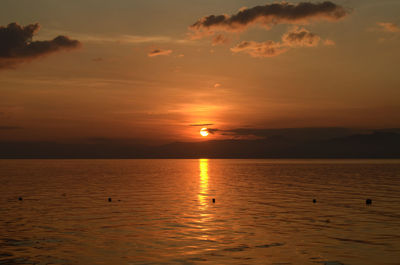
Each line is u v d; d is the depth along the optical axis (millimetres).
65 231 22766
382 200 38594
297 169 138750
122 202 37188
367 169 134875
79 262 16266
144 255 17375
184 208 32812
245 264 15953
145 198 40844
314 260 16531
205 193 46344
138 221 26281
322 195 43781
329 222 25766
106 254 17531
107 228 23734
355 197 41562
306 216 28344
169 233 22156
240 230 23000
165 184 62625
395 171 116188
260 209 32156
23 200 39062
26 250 18250
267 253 17688
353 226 24266
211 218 27484
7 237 21094
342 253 17641
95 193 46438
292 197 41656
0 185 60094
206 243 19672
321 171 118625
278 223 25422
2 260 16531
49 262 16266
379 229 23250
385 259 16656
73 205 35125
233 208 32750
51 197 41938
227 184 62531
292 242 19844
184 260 16547
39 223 25516
